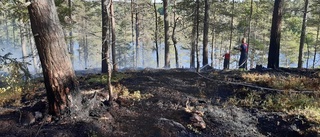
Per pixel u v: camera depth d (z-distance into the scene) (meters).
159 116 6.95
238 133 6.52
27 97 9.09
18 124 5.79
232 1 27.89
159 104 7.80
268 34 36.28
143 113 7.06
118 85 9.62
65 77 5.82
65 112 5.91
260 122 7.12
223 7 27.69
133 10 27.17
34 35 5.49
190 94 8.95
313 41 32.59
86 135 5.48
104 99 7.68
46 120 5.90
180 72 12.45
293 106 7.65
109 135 5.64
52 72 5.70
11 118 6.12
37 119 6.00
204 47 19.94
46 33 5.45
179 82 10.40
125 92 8.61
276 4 12.79
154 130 6.07
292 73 11.37
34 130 5.49
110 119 6.36
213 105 8.02
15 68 6.61
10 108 7.45
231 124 6.90
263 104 7.94
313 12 24.00
